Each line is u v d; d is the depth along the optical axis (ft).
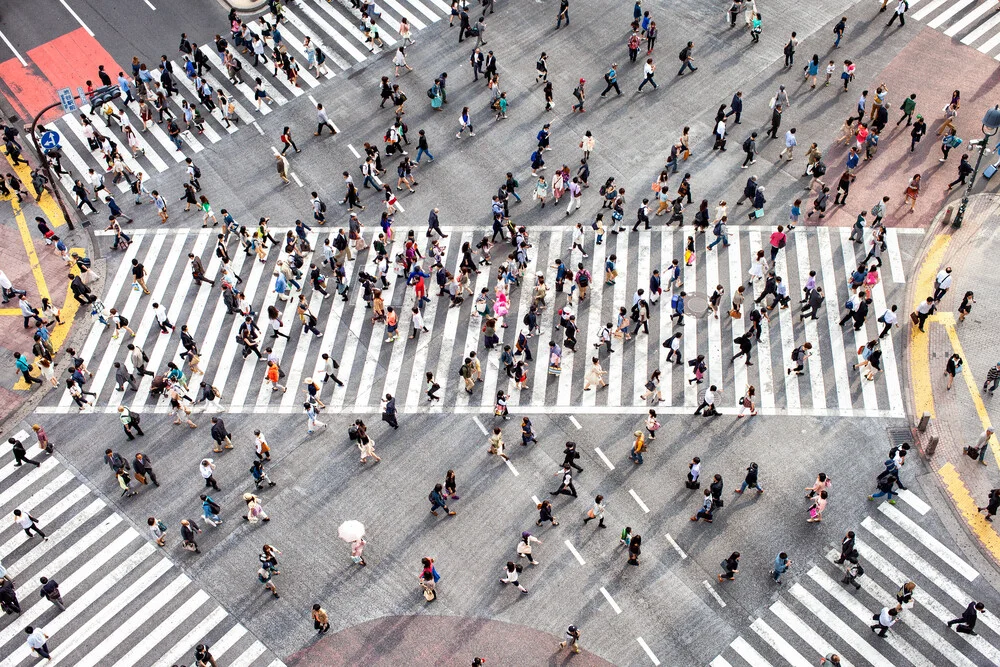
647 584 100.12
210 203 140.36
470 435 113.60
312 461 112.68
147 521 104.78
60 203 136.87
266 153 146.20
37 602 103.86
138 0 171.32
